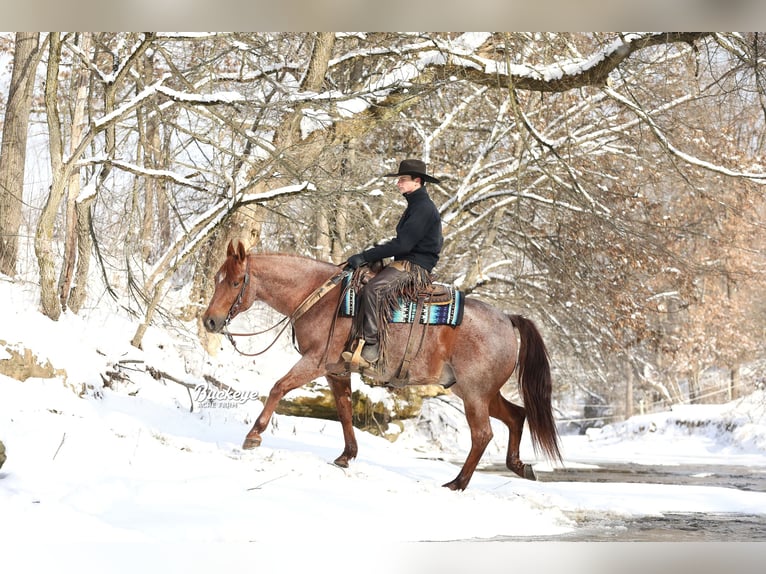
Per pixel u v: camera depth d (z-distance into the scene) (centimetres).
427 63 1645
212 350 1816
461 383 960
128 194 1684
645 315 2517
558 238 2227
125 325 1591
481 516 795
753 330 4078
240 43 1554
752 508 966
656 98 2095
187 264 2016
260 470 897
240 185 1606
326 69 1670
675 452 2600
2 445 760
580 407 4503
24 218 1571
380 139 2281
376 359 936
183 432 1198
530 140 2061
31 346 1162
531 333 987
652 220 2314
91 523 655
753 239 3181
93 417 1094
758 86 1522
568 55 1925
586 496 1009
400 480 968
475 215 2314
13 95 1493
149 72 1928
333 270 984
